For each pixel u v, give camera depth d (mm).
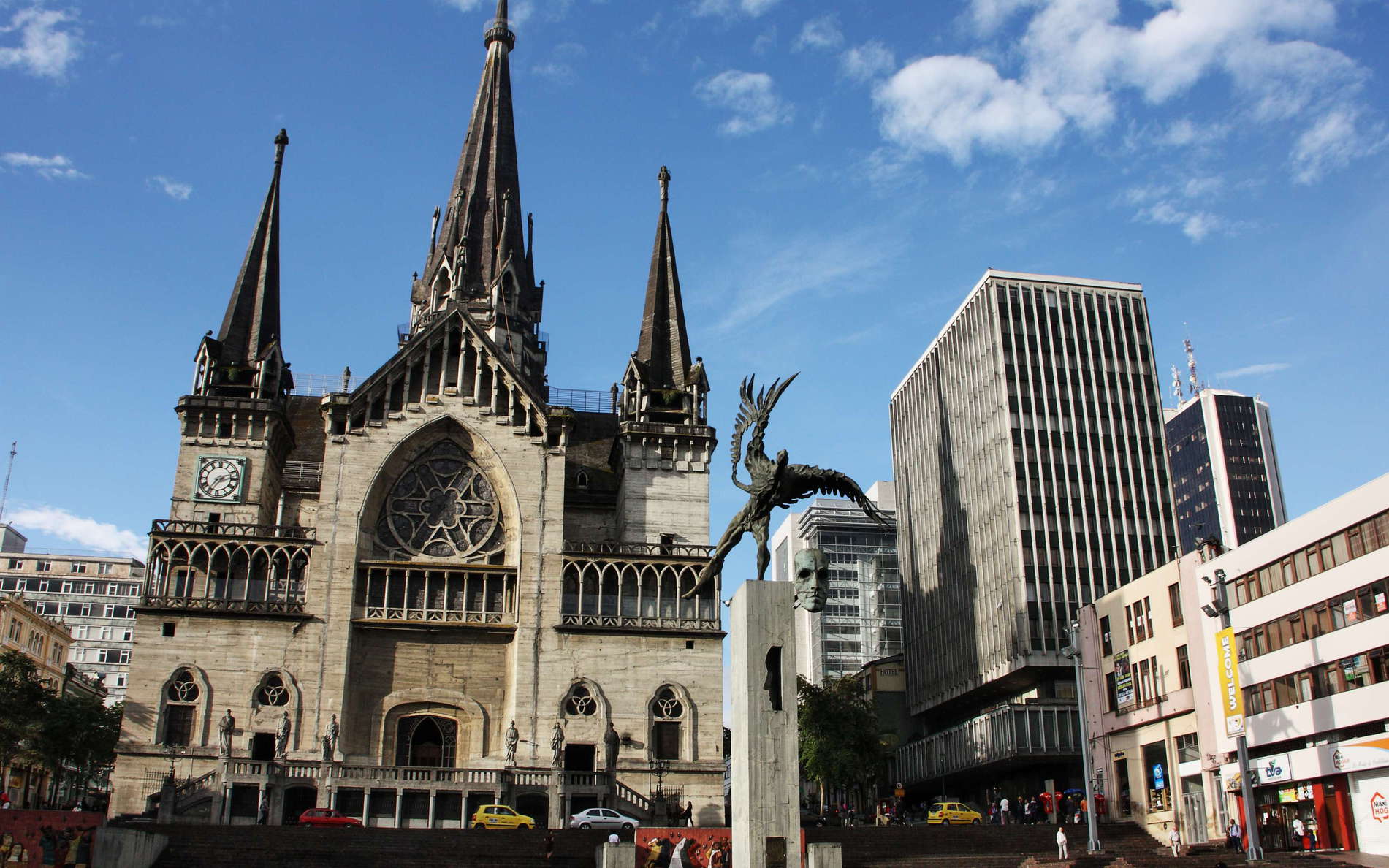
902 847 58094
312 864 50281
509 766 72125
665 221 96312
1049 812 82438
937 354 132250
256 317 86188
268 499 81688
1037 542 108375
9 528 172500
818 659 183375
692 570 78875
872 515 30453
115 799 68625
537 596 76562
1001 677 107500
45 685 117688
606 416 99688
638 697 75312
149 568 73688
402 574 76688
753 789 28266
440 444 81000
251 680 72125
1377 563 55281
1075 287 119688
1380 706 54125
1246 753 52938
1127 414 115312
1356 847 54750
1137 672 74625
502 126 106188
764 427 31062
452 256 99500
